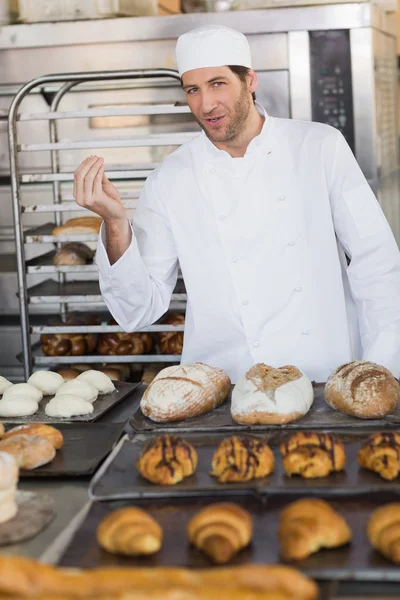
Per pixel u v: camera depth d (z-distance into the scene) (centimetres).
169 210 212
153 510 122
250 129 203
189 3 314
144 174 273
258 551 108
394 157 372
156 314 211
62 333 281
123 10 312
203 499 126
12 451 142
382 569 101
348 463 137
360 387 163
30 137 318
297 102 304
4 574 89
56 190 309
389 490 124
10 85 316
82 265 276
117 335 287
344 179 206
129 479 133
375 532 106
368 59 299
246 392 163
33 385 192
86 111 265
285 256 205
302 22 298
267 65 304
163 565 106
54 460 148
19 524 119
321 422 160
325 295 207
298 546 103
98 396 191
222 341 211
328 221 207
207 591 86
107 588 88
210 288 210
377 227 205
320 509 109
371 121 303
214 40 188
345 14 296
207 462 140
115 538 108
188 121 307
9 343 325
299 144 207
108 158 317
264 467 131
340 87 302
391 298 201
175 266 219
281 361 206
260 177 205
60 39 311
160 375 173
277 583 88
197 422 164
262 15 300
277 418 158
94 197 183
